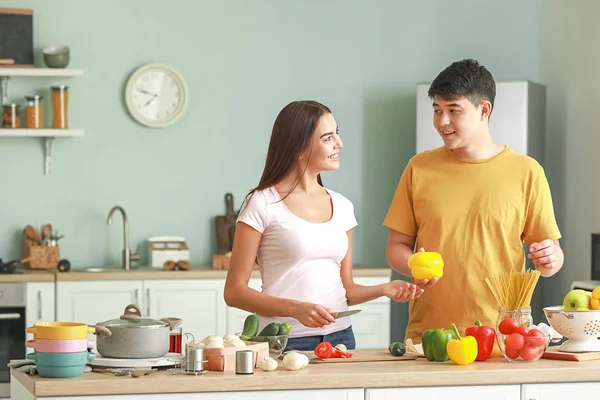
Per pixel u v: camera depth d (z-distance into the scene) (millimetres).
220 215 6066
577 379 2637
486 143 3320
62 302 5340
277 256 3076
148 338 2605
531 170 3281
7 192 5848
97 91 5922
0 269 5410
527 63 6316
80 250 5926
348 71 6191
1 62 5551
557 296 5926
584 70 5652
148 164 5996
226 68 6066
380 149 6234
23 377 2523
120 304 5402
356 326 5645
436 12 6262
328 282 3107
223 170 6078
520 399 2605
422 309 3338
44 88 5852
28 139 5863
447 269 3271
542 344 2713
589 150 5574
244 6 6074
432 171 3357
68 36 5879
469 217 3268
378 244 6238
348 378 2514
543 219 3266
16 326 5293
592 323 2822
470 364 2705
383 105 6227
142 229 5996
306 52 6148
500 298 2854
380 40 6215
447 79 3205
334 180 6207
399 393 2543
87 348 2656
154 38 5977
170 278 5453
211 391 2438
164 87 5961
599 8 5477
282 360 2764
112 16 5926
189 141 6043
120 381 2393
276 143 3135
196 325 5480
